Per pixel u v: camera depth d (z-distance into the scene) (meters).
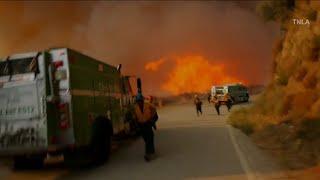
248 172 8.67
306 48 18.34
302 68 18.30
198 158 10.89
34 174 10.41
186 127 19.64
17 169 11.09
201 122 22.22
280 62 21.66
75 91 9.62
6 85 9.41
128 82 15.19
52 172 10.55
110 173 9.72
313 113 14.23
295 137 12.02
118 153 12.81
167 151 12.42
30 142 9.22
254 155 10.82
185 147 13.01
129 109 14.40
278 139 12.73
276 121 16.58
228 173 8.73
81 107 9.88
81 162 11.58
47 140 9.14
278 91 20.12
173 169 9.64
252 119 18.91
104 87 11.99
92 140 10.47
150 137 11.08
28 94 9.31
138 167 10.20
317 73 16.70
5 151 9.35
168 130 18.55
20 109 9.30
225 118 24.22
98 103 11.21
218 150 12.02
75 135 9.40
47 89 9.32
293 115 15.70
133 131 15.26
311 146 10.34
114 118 12.70
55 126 9.37
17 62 9.52
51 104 9.34
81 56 10.27
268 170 8.71
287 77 20.11
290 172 8.30
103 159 10.94
